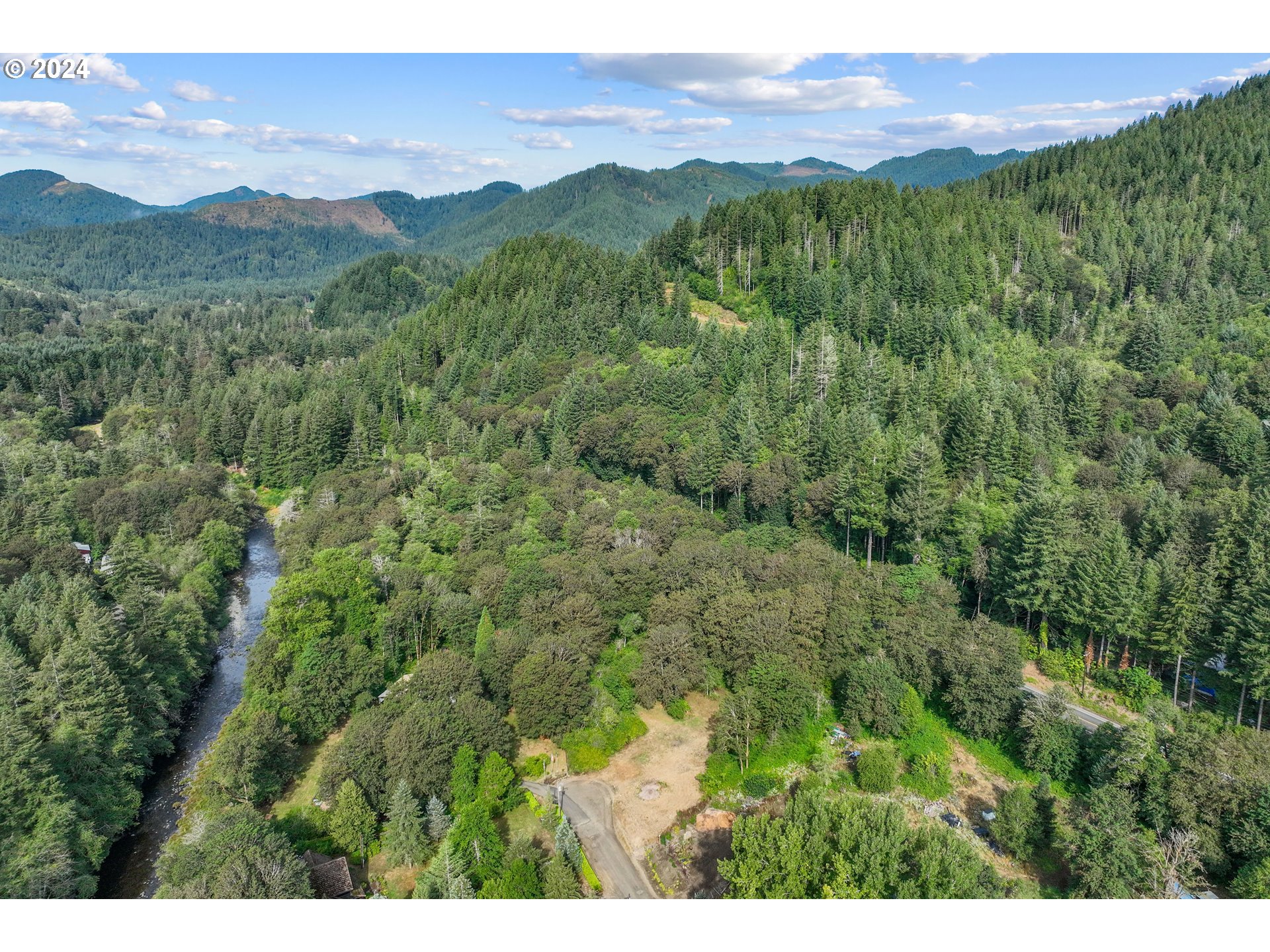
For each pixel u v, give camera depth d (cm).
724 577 12369
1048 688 11225
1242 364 19625
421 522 15925
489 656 11119
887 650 10956
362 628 12375
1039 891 7819
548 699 10319
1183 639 10412
